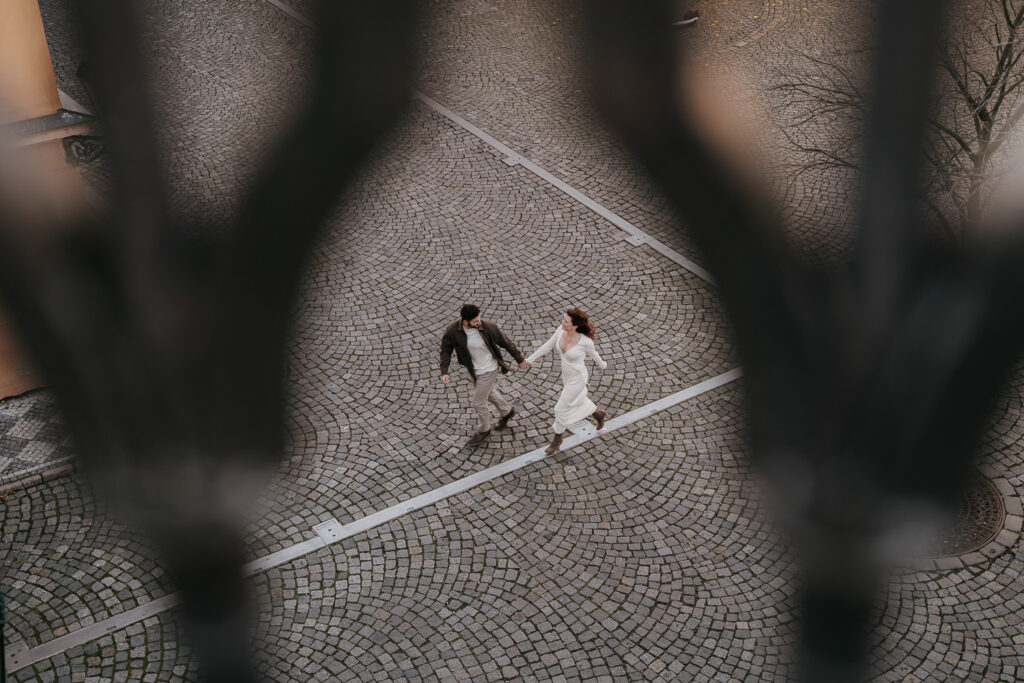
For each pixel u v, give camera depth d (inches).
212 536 39.8
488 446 382.9
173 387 36.2
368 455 378.0
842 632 41.6
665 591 323.9
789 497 38.3
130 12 32.0
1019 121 281.0
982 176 243.4
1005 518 337.1
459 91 607.8
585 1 30.0
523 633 311.3
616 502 357.7
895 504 37.4
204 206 33.3
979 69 314.8
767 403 36.7
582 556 336.8
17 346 35.4
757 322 35.1
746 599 319.9
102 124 32.6
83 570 328.8
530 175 552.4
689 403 401.7
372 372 420.2
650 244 501.0
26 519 345.7
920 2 30.1
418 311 457.7
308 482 364.8
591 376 417.4
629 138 31.3
